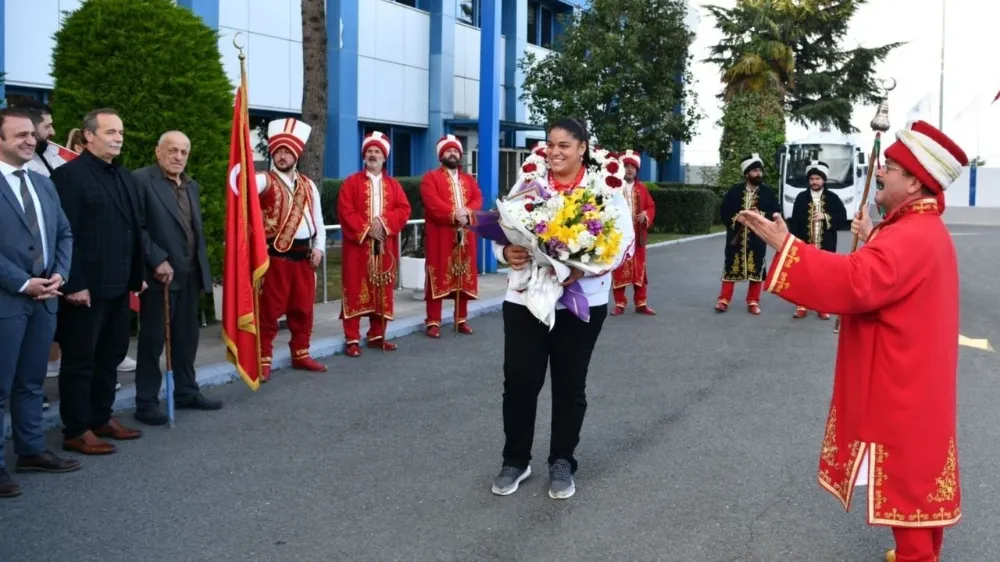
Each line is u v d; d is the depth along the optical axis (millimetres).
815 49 42438
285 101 17078
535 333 4949
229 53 15750
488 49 13305
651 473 5438
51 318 5109
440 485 5195
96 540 4383
